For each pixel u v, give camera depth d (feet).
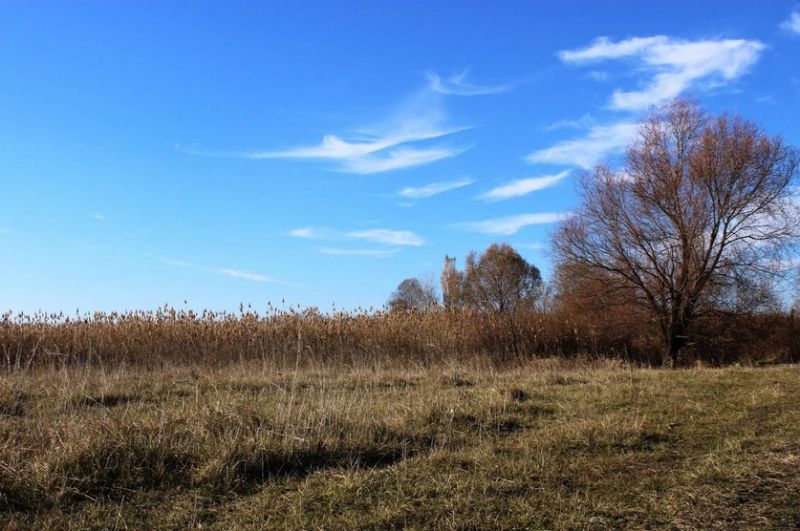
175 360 53.83
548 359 61.82
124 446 18.54
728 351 97.86
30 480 16.79
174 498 16.85
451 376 39.22
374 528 14.89
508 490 17.38
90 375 38.24
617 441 22.33
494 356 62.44
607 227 98.43
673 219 95.86
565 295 100.78
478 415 25.76
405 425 23.75
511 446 21.93
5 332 56.65
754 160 92.73
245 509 16.14
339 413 22.99
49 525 14.87
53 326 58.03
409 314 67.05
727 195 93.71
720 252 95.76
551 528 14.84
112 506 16.25
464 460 19.93
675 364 94.22
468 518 15.30
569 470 19.21
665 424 24.80
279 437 20.44
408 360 55.67
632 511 15.83
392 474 18.58
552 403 29.37
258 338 58.03
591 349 88.48
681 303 95.50
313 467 19.33
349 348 58.29
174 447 19.07
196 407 23.32
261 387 34.71
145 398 30.42
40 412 25.58
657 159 97.14
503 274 134.00
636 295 97.09
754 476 18.07
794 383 34.71
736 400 29.66
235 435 20.12
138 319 58.70
